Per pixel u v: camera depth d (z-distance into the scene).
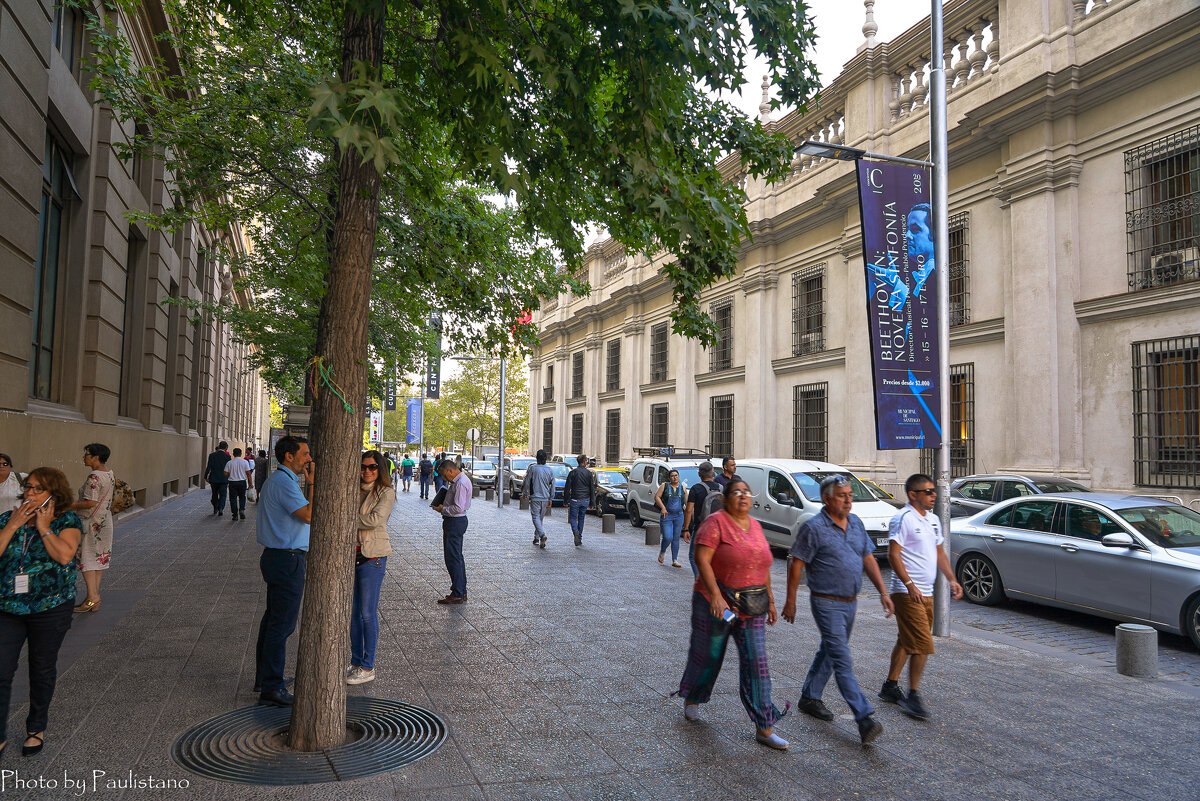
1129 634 6.02
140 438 15.86
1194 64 11.41
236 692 5.03
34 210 9.04
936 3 7.96
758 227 21.23
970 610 9.01
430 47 5.48
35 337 10.84
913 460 16.17
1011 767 4.16
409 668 5.80
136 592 8.34
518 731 4.53
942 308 7.79
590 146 5.42
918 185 7.85
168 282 18.47
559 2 5.12
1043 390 13.07
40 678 3.93
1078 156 13.04
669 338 26.83
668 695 5.26
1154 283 11.81
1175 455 11.50
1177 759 4.31
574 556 12.17
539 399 39.53
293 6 8.47
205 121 10.23
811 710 4.91
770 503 13.10
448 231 10.31
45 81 9.27
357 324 4.29
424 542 13.76
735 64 5.04
